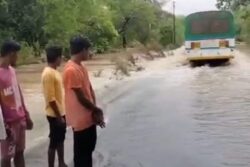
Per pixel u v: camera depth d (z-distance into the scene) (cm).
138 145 1071
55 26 4044
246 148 1007
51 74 768
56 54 775
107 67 3478
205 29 3312
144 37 7544
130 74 3020
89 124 697
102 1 6238
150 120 1380
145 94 2000
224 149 1004
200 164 902
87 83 703
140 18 7250
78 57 696
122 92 2097
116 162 932
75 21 4316
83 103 688
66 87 697
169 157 959
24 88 2194
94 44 5616
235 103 1627
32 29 3688
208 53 3312
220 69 3084
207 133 1165
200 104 1638
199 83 2327
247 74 2670
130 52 4738
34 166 888
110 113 1536
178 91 2044
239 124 1260
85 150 704
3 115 659
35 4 3553
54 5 3978
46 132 1196
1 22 3434
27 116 699
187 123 1303
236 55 4384
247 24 7725
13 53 668
